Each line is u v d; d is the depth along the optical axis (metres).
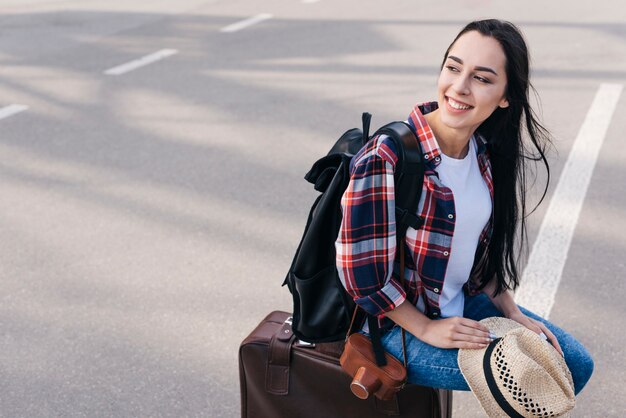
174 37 8.42
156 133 5.64
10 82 6.79
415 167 1.95
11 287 3.72
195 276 3.83
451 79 1.96
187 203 4.59
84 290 3.70
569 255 4.02
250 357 2.27
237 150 5.37
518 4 9.91
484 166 2.13
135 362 3.21
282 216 4.46
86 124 5.81
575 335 3.39
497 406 1.96
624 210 4.53
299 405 2.25
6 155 5.24
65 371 3.15
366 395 2.04
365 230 1.95
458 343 2.01
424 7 9.80
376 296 2.00
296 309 2.16
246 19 9.27
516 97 2.00
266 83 6.82
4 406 2.96
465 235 2.06
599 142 5.52
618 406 2.98
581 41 8.18
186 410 2.96
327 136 5.65
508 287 2.34
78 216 4.41
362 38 8.36
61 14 9.58
